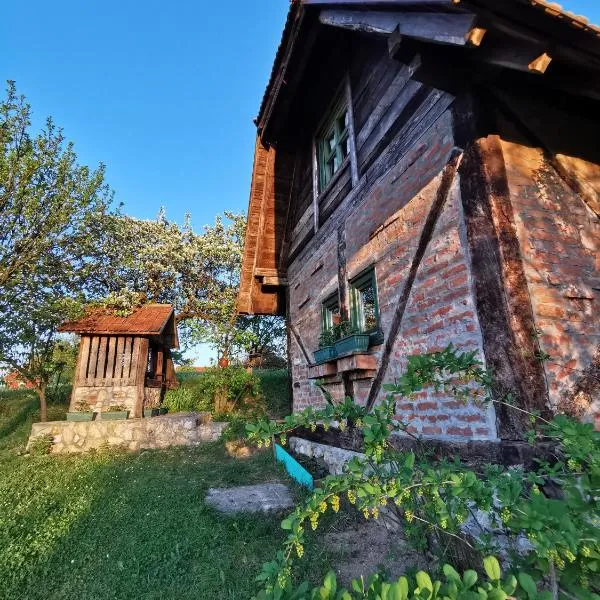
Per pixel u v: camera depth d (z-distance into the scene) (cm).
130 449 794
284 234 803
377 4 276
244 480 540
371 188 446
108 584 271
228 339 1443
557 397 243
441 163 322
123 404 905
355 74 523
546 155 299
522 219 273
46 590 267
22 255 830
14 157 801
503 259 257
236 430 878
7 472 593
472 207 280
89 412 862
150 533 351
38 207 832
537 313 256
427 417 317
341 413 216
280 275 793
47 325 930
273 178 775
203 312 1595
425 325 325
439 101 333
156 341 1053
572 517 115
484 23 209
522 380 234
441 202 314
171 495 462
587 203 299
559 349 254
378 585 117
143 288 1548
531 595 101
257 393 1136
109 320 977
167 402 1098
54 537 349
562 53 221
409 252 357
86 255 990
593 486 128
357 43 524
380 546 309
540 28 209
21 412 1043
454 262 295
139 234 1595
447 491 149
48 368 939
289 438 699
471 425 271
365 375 416
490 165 276
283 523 150
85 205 881
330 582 115
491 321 255
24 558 310
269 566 134
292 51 558
